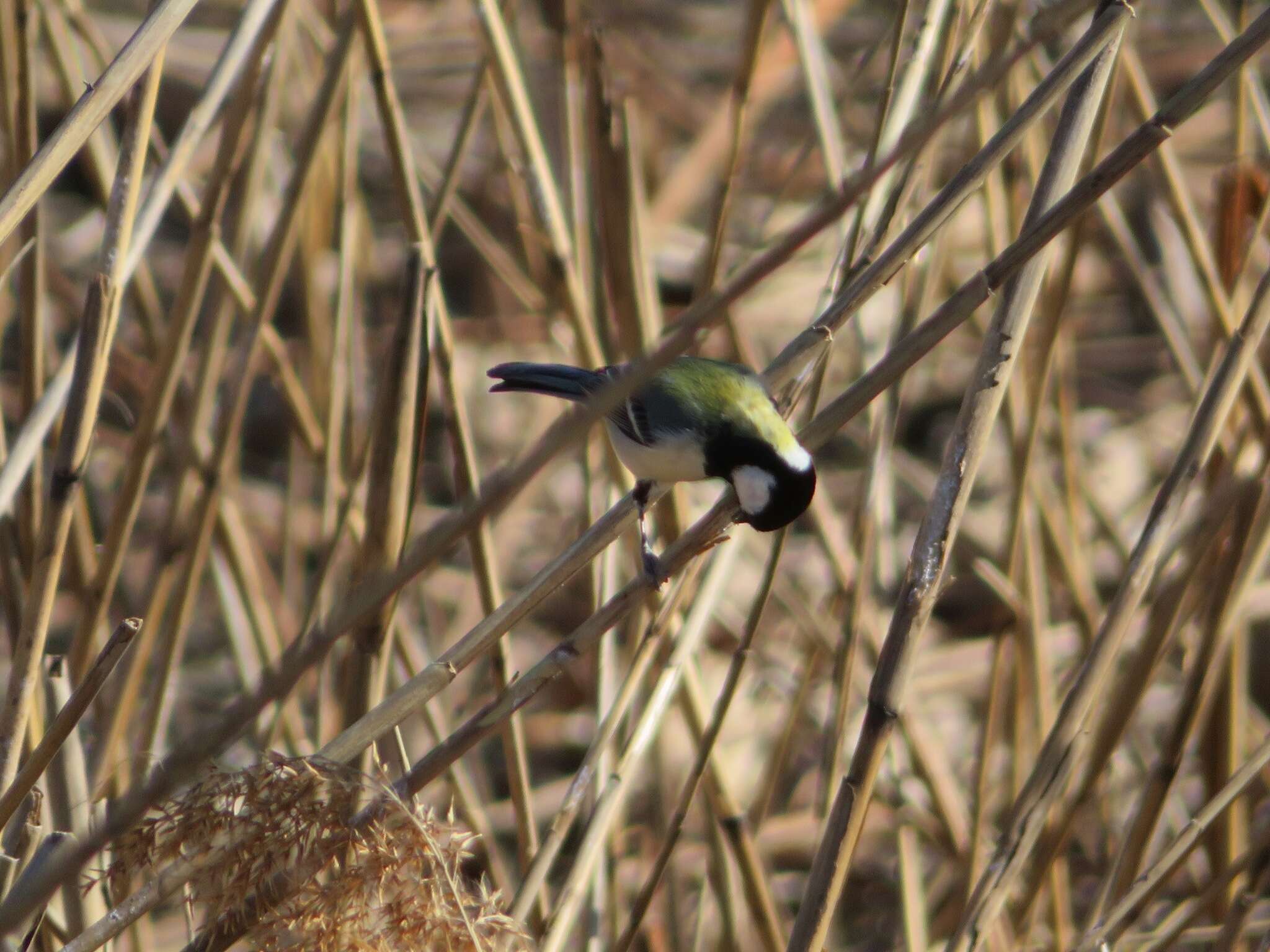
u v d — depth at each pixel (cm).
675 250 1886
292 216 966
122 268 677
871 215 892
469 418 1789
